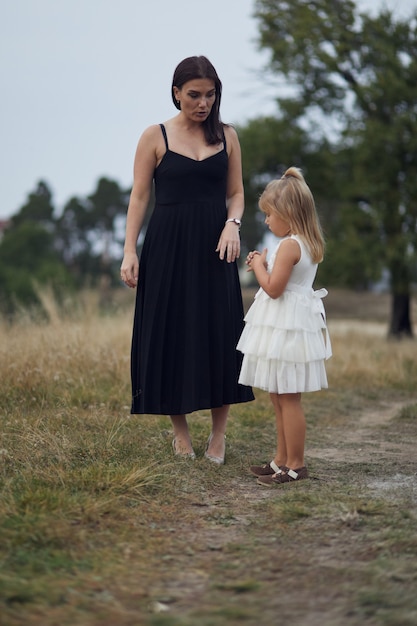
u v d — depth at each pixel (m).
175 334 4.35
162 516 3.33
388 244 15.59
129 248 4.43
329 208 18.39
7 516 3.09
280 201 3.99
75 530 3.05
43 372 6.22
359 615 2.32
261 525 3.23
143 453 4.32
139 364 4.44
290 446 4.03
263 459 4.54
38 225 66.75
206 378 4.34
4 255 63.97
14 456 4.05
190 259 4.36
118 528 3.12
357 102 15.89
